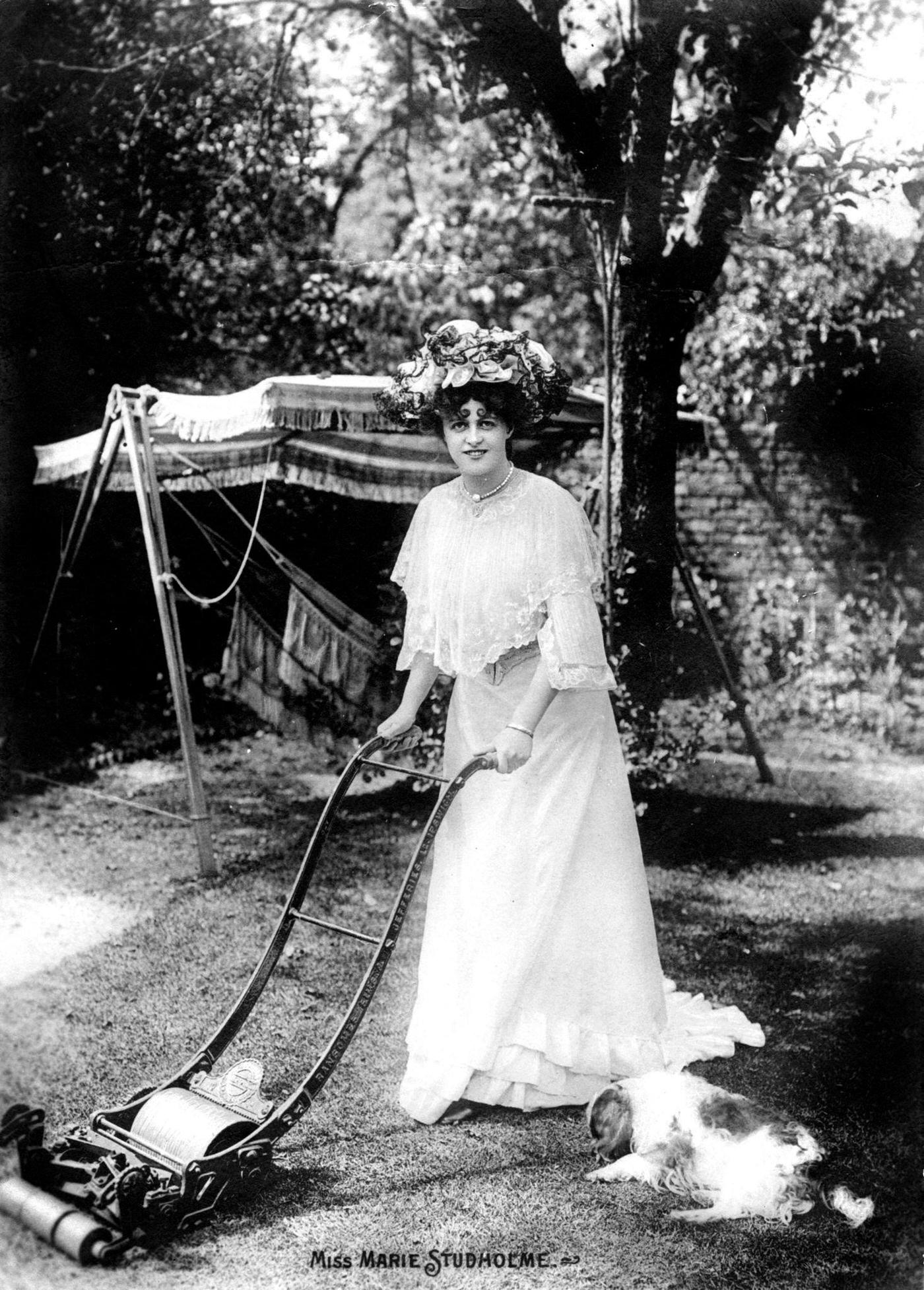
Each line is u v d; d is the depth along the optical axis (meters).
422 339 7.45
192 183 6.61
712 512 7.03
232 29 6.30
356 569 6.15
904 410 6.65
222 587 6.51
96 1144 2.55
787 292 6.53
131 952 3.98
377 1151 2.77
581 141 5.18
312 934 4.23
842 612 6.95
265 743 6.87
